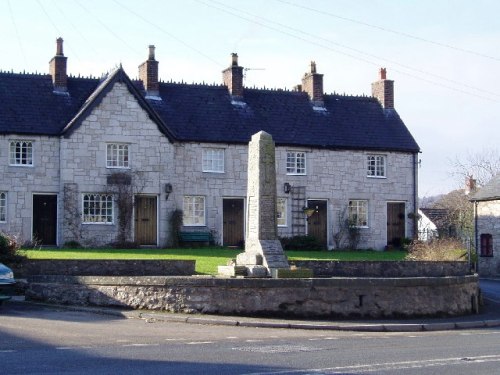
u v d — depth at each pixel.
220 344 16.02
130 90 39.31
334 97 46.50
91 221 38.59
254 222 23.77
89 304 22.03
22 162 37.97
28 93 39.41
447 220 61.28
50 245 38.06
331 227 43.66
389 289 22.45
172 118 41.41
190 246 40.09
